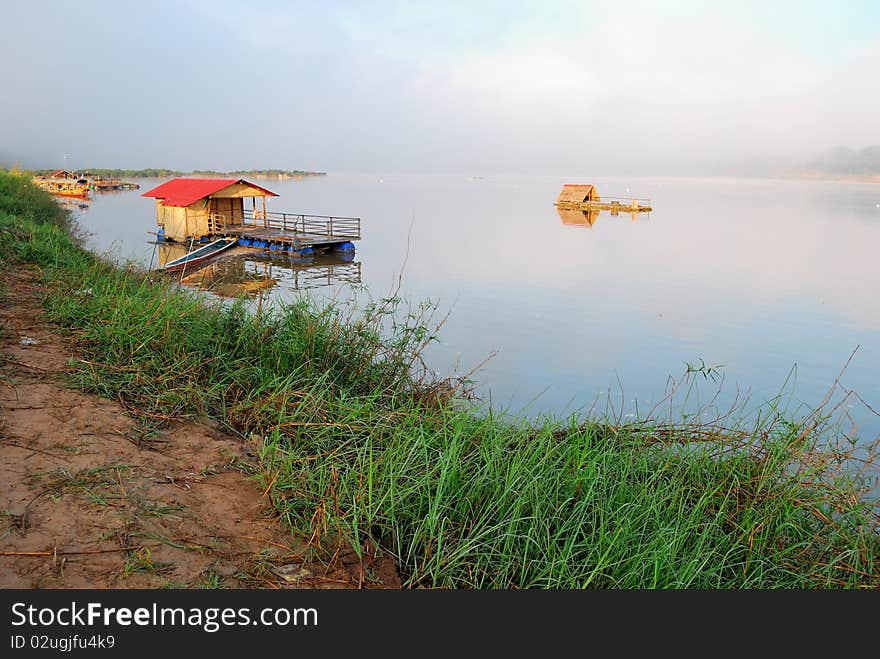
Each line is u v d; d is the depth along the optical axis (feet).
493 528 12.23
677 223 223.71
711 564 13.47
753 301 86.79
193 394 17.94
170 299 26.35
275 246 112.78
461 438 16.16
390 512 12.76
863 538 14.35
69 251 40.24
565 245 147.33
